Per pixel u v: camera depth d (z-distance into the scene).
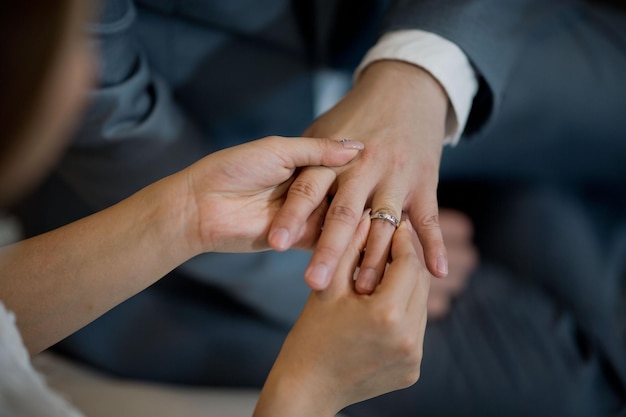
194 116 0.80
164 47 0.76
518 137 0.92
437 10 0.66
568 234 0.93
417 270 0.54
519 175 0.97
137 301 0.82
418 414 0.79
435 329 0.83
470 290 0.88
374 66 0.67
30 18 0.30
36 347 0.56
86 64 0.34
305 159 0.58
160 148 0.72
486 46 0.66
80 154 0.71
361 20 0.83
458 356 0.81
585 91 0.90
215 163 0.56
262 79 0.80
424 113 0.64
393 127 0.63
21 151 0.32
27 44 0.31
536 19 0.72
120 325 0.81
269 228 0.58
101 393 0.78
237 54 0.78
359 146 0.60
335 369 0.52
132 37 0.67
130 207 0.57
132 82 0.67
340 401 0.54
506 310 0.86
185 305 0.83
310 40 0.80
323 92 0.87
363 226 0.58
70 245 0.56
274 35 0.78
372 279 0.53
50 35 0.31
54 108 0.32
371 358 0.52
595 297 0.89
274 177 0.57
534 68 0.88
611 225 0.98
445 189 0.99
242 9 0.75
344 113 0.64
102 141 0.69
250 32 0.76
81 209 0.81
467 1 0.67
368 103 0.64
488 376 0.80
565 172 0.97
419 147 0.63
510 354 0.82
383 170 0.61
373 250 0.56
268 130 0.84
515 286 0.90
